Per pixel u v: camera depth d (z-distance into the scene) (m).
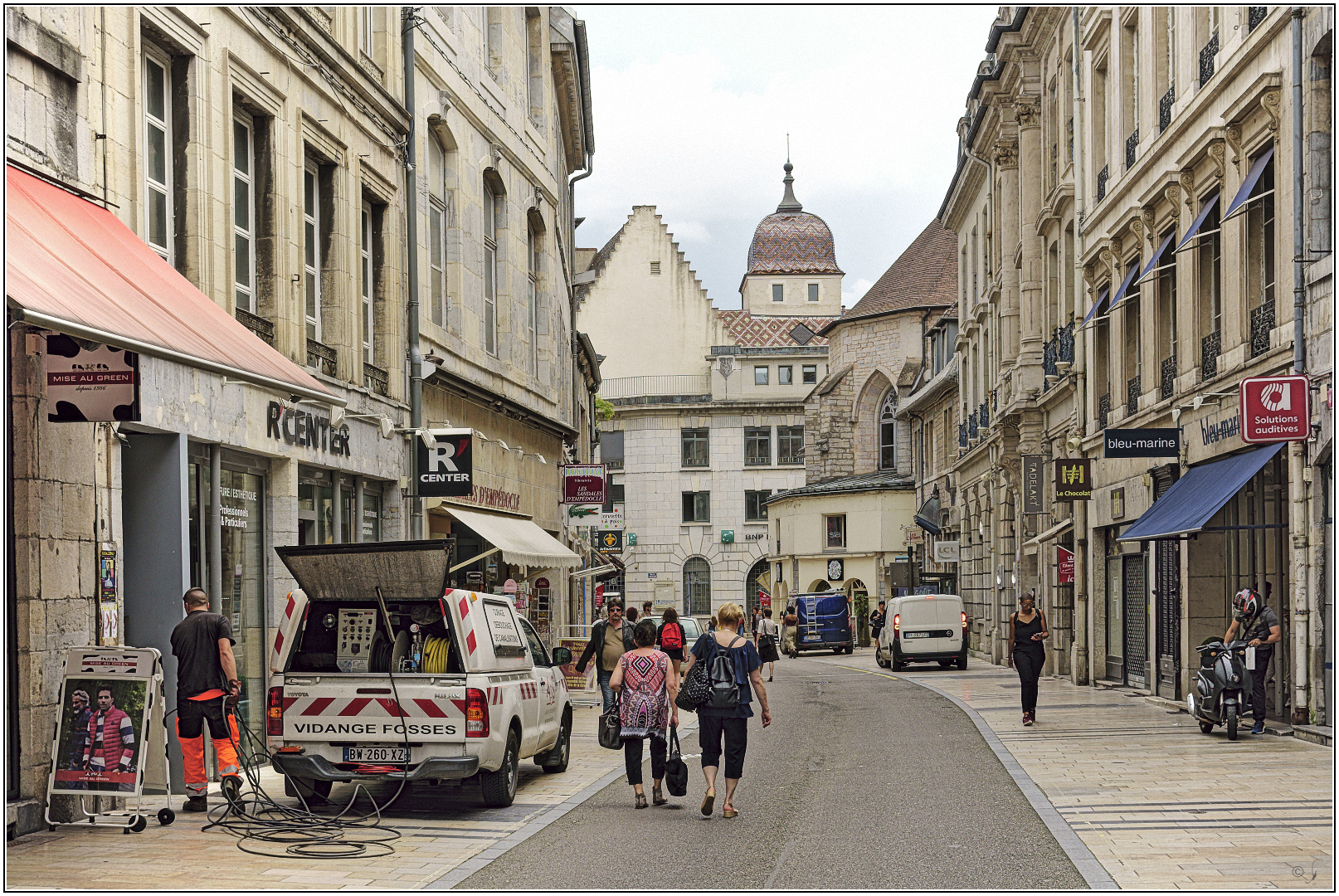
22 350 11.03
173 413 13.31
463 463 20.30
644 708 12.34
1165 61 23.97
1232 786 12.85
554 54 32.12
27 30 11.44
